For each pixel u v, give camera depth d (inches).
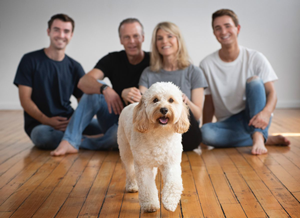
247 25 267.3
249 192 81.1
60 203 76.9
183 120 69.4
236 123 132.3
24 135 163.8
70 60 143.4
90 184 89.8
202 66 137.3
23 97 133.3
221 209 71.4
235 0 267.4
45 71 135.5
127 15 274.8
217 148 130.6
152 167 71.0
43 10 274.1
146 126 67.1
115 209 73.0
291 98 268.5
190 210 71.3
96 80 123.5
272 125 182.7
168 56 121.3
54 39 134.6
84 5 274.5
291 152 118.4
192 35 274.8
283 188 82.9
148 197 69.6
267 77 128.8
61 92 139.0
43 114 134.3
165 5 273.3
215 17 129.7
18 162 113.1
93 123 148.4
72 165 108.7
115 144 127.7
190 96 123.3
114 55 132.8
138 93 108.5
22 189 86.4
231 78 133.6
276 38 265.9
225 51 132.2
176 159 69.4
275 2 263.7
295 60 266.2
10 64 277.1
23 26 274.7
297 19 263.3
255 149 117.3
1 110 275.9
